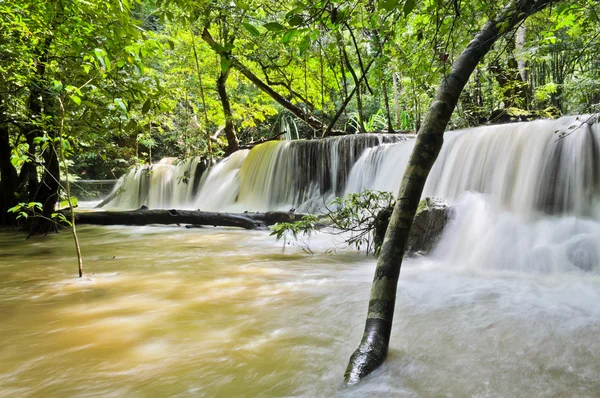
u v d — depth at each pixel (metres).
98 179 21.69
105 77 3.23
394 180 7.71
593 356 1.89
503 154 5.70
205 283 3.61
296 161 10.62
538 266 3.82
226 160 13.72
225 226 8.73
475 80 10.26
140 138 14.39
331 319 2.56
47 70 5.38
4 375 1.83
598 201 4.46
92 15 2.77
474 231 4.52
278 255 5.16
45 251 5.75
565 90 8.88
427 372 1.76
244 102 19.94
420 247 4.63
